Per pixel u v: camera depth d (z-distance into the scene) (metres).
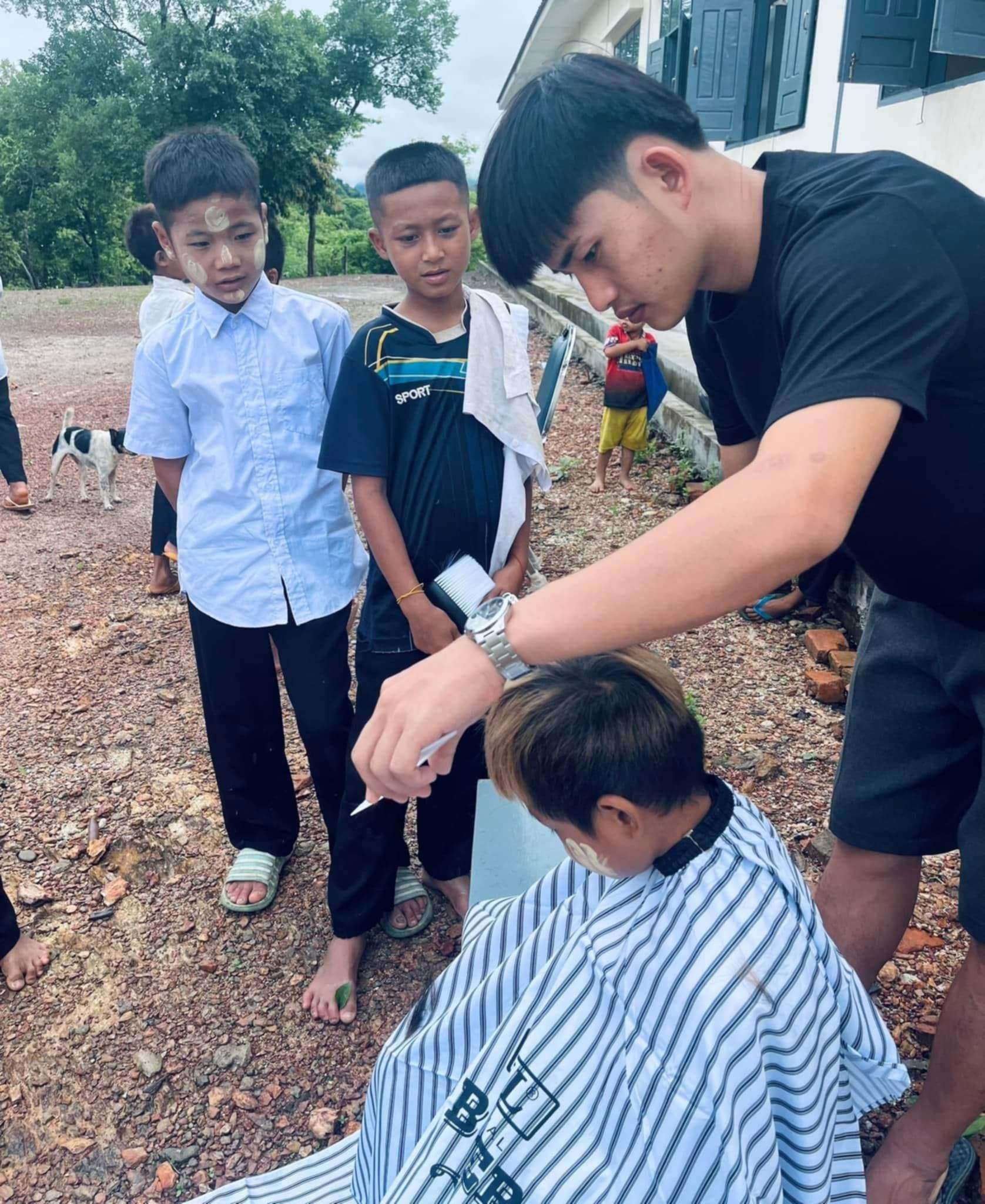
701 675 3.93
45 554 5.71
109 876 3.04
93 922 2.86
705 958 1.31
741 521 0.99
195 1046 2.44
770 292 1.32
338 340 2.54
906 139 5.70
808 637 4.05
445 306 2.24
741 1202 1.32
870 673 1.89
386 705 1.09
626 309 1.33
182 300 4.32
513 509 2.36
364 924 2.50
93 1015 2.54
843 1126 1.62
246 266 2.35
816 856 2.85
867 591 3.88
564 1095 1.40
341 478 2.62
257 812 2.85
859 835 1.95
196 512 2.50
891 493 1.38
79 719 3.90
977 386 1.26
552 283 13.81
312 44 32.19
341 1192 1.93
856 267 1.10
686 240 1.25
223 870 3.03
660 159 1.20
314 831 3.20
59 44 33.59
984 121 4.93
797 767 3.30
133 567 5.51
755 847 1.39
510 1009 1.51
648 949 1.34
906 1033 2.27
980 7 4.76
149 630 4.71
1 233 43.50
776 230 1.27
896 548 1.47
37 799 3.39
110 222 44.12
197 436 2.50
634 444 5.98
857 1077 1.59
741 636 4.23
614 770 1.27
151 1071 2.38
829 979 1.42
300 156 32.91
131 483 7.16
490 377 2.24
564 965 1.39
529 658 1.06
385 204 2.12
